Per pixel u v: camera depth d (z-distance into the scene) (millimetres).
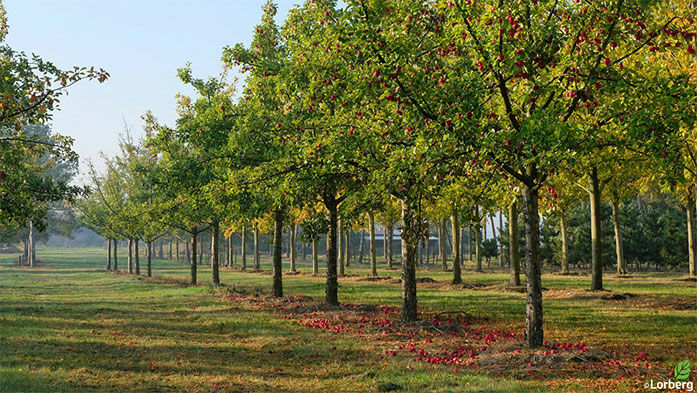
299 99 17047
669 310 19203
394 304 22766
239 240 111312
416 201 12883
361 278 39312
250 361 11570
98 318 18297
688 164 18938
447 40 11031
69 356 11461
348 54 11328
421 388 9156
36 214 20672
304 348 12938
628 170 23266
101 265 79000
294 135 16953
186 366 10906
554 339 14133
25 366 10242
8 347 12172
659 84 10430
